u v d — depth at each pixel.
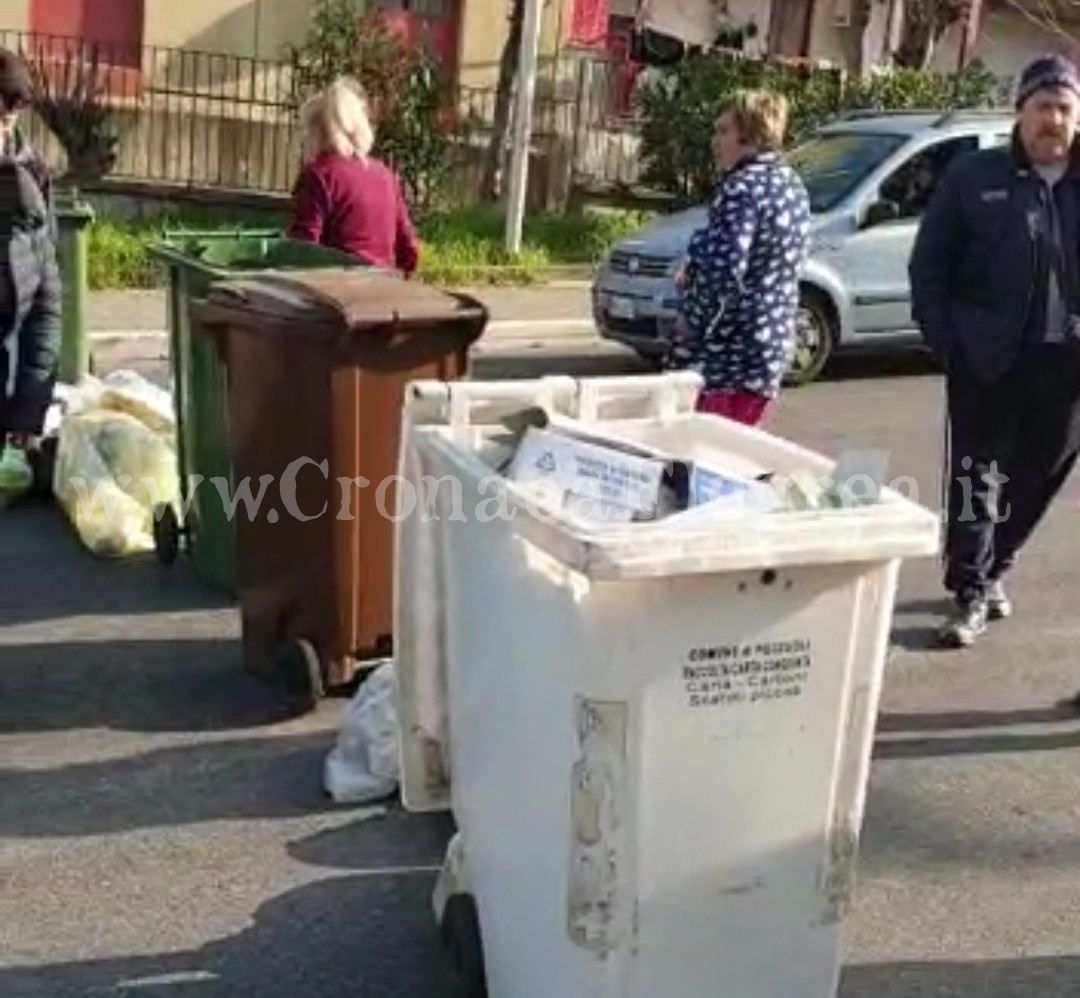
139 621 6.36
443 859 4.57
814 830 3.30
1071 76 5.82
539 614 3.22
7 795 4.88
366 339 5.31
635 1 20.61
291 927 4.23
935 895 4.57
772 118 5.79
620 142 18.59
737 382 5.84
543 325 13.32
